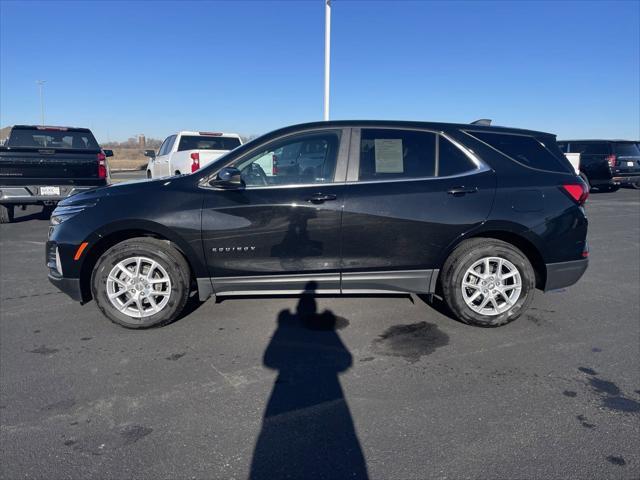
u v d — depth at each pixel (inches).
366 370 134.0
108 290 159.0
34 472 91.8
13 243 317.4
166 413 112.4
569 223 163.5
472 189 159.8
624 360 139.9
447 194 159.2
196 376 130.6
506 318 162.9
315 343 152.3
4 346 150.2
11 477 90.4
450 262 161.9
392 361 139.6
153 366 136.6
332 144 163.2
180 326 166.1
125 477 90.5
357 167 161.5
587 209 503.2
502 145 168.4
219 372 132.9
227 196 157.8
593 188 739.4
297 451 98.1
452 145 165.8
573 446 99.3
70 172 370.3
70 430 105.5
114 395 120.6
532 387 124.3
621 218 438.9
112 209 156.4
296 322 169.5
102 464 94.2
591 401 117.2
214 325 167.0
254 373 132.3
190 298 194.1
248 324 167.8
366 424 107.6
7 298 197.9
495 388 123.9
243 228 157.0
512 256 161.0
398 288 164.1
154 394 121.1
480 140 167.3
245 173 161.3
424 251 160.1
